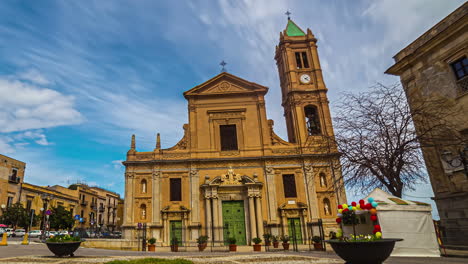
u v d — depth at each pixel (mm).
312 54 34781
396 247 13492
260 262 13367
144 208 29781
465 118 17766
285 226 28859
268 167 30516
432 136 17719
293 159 30859
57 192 56406
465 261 11742
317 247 23062
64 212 51156
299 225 29125
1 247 18891
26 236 23312
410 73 21266
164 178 30547
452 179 18250
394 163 15680
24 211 43688
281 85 37531
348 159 16875
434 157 19297
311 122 33031
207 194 29594
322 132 31672
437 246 13750
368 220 14625
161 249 26281
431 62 19891
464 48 17891
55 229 51344
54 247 13906
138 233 28406
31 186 50000
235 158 30875
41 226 48719
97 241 24812
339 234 10953
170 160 30703
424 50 20141
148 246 25188
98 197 72688
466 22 17578
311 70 34250
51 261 12383
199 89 33656
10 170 46344
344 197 29203
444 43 19078
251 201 29312
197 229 28688
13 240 28562
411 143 16281
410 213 13945
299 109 32656
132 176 30375
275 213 29234
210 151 31594
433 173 19328
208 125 32562
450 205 18312
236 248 24969
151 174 30562
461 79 18031
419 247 13578
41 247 20266
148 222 29078
